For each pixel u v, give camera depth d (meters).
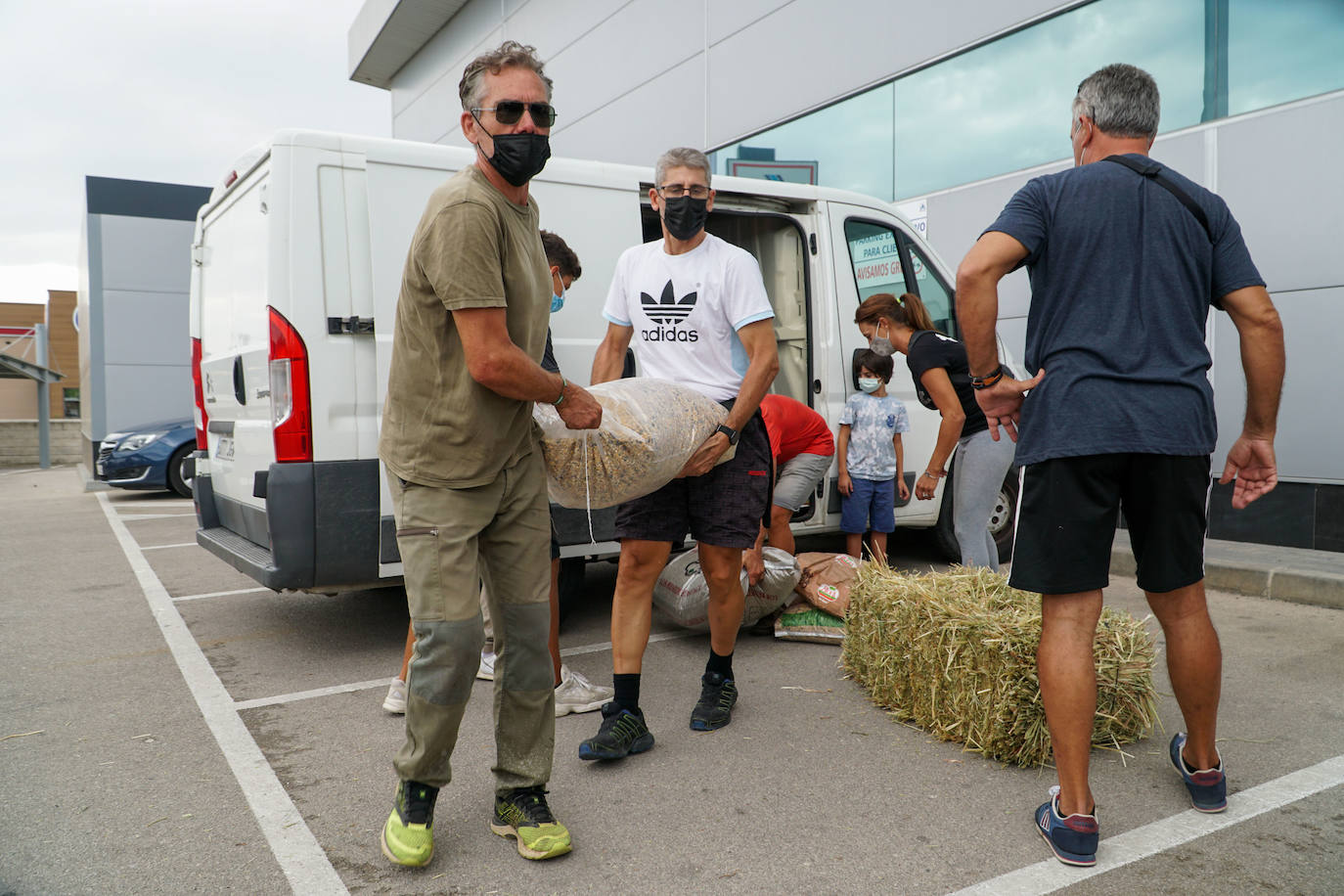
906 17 7.38
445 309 2.00
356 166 3.70
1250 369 2.20
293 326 3.54
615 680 2.82
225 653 3.99
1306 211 5.38
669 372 3.04
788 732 2.99
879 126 7.71
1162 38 5.91
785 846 2.22
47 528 8.34
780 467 4.31
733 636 3.07
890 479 4.99
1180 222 2.13
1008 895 1.99
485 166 2.09
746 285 2.91
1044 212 2.18
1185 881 2.04
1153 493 2.15
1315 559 5.15
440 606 2.05
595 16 11.05
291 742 2.93
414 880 2.08
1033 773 2.66
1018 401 2.24
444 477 2.06
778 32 8.54
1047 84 6.48
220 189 4.52
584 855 2.19
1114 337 2.09
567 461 2.45
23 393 21.64
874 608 3.22
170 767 2.74
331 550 3.60
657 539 2.82
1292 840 2.23
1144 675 2.81
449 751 2.14
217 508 4.70
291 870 2.13
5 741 2.96
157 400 12.49
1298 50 5.35
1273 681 3.44
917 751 2.83
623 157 10.70
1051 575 2.12
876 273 5.25
